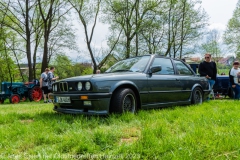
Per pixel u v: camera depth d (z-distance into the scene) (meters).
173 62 5.57
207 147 2.11
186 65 6.09
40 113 4.63
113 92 3.98
